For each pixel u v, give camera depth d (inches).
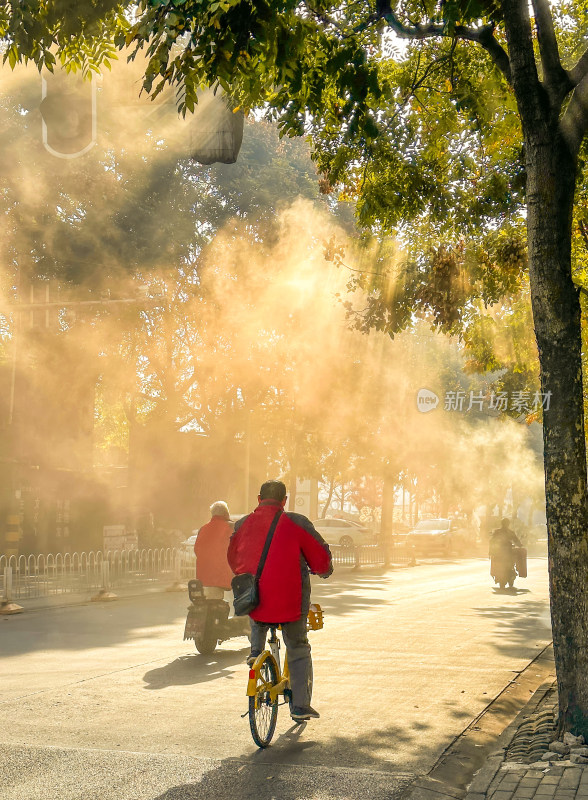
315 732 285.3
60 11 269.0
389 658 437.1
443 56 421.1
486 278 479.2
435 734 286.2
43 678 372.2
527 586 987.3
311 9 298.4
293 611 265.6
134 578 882.8
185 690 347.3
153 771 236.4
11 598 728.3
